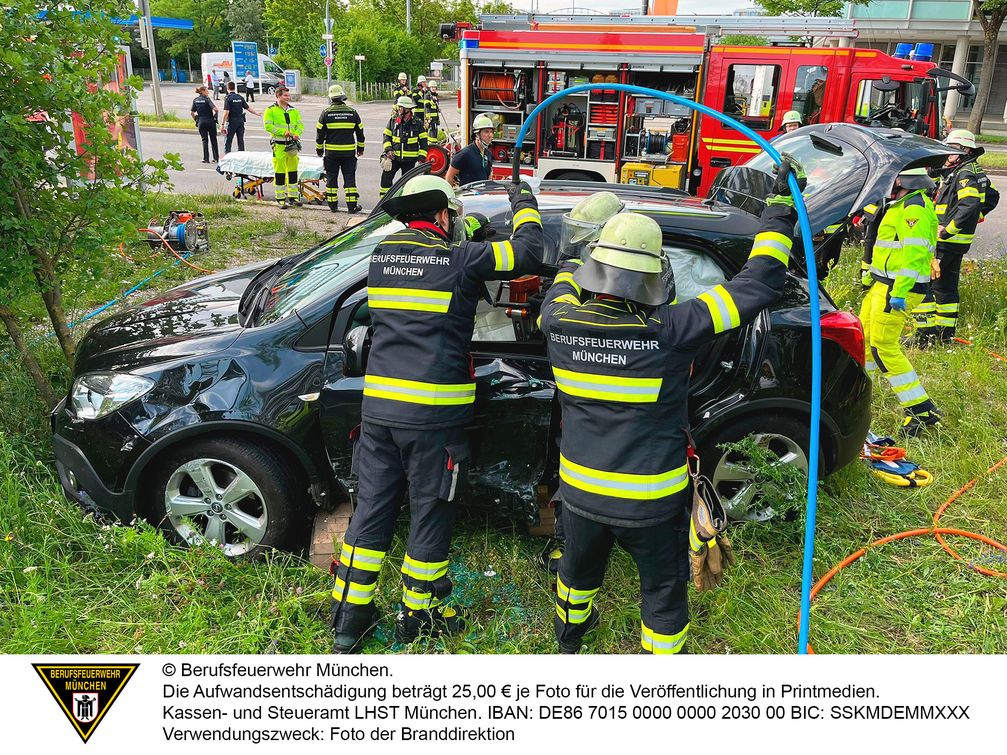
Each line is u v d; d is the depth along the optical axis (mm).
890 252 4836
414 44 44719
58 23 4129
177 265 7906
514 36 9922
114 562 3393
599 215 3068
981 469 4469
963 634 3289
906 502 4223
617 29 9969
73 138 4355
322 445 3461
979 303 7535
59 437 3572
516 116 10266
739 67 9820
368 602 3029
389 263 2914
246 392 3357
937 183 7008
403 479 3033
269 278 4160
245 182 12328
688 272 3596
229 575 3369
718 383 3693
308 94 42375
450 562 3598
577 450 2619
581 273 2537
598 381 2535
